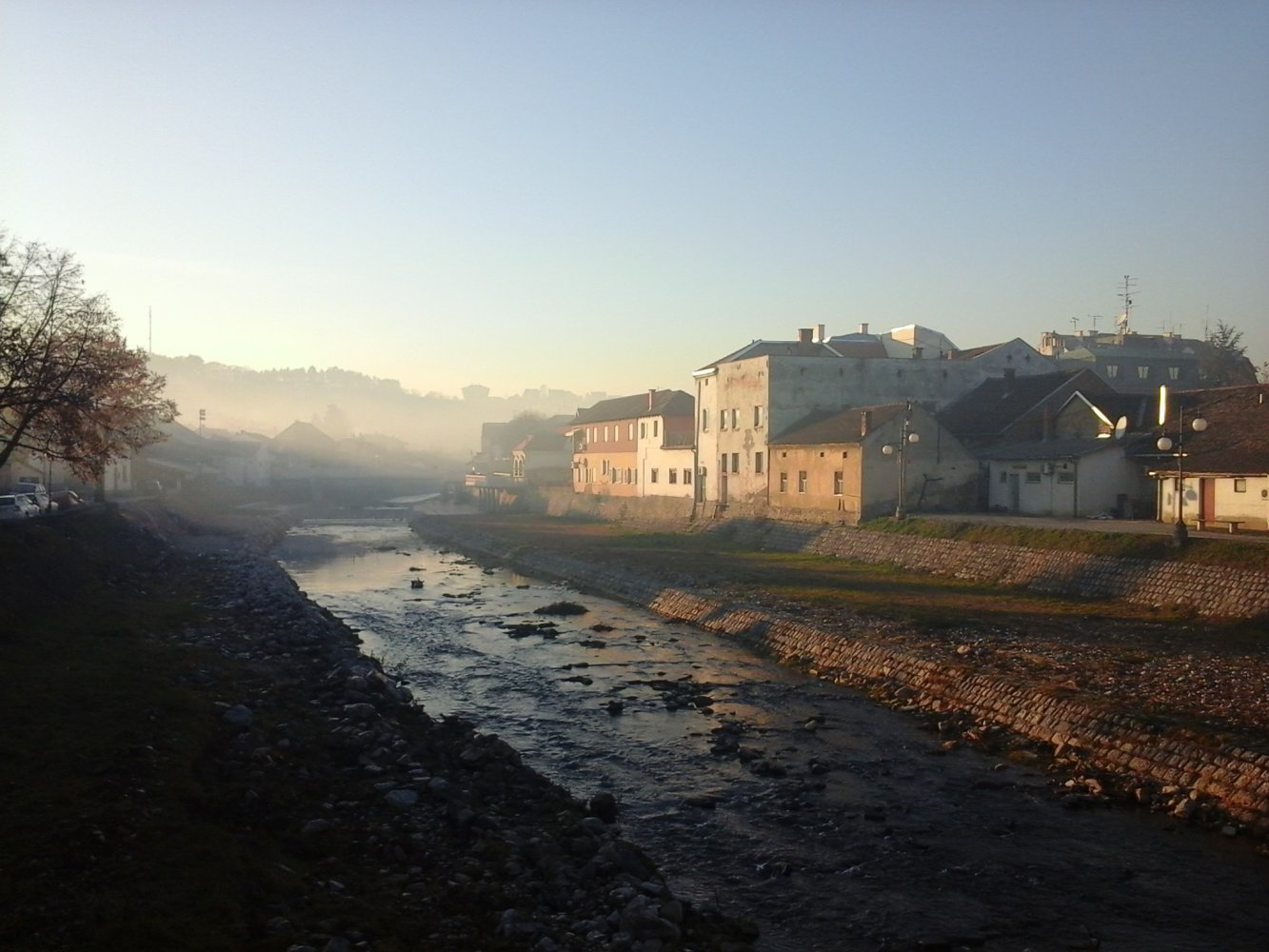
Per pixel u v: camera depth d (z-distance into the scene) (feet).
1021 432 179.42
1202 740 61.46
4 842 38.40
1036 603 112.47
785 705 85.30
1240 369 274.77
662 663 103.81
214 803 45.55
